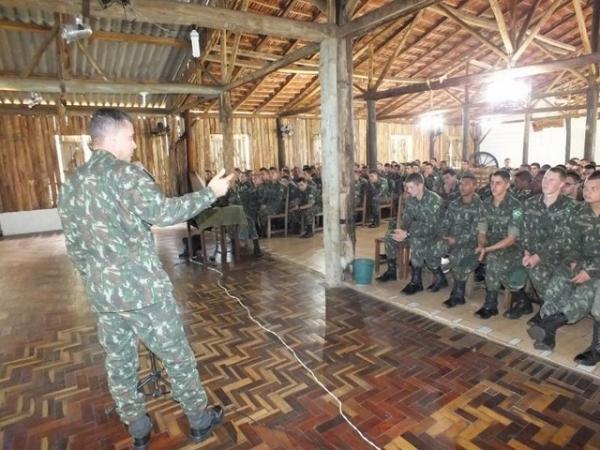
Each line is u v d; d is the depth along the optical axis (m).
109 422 2.03
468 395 2.16
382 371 2.43
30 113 7.85
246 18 3.27
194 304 3.67
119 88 5.51
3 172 7.93
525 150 11.50
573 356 2.50
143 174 1.51
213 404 2.14
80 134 8.56
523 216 2.98
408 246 4.12
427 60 9.11
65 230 1.55
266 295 3.86
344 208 4.02
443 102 12.34
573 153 13.91
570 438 1.81
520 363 2.47
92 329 3.22
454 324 3.04
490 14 7.32
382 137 13.83
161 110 9.03
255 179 7.18
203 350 2.77
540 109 11.08
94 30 5.73
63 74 5.36
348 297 3.72
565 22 7.67
